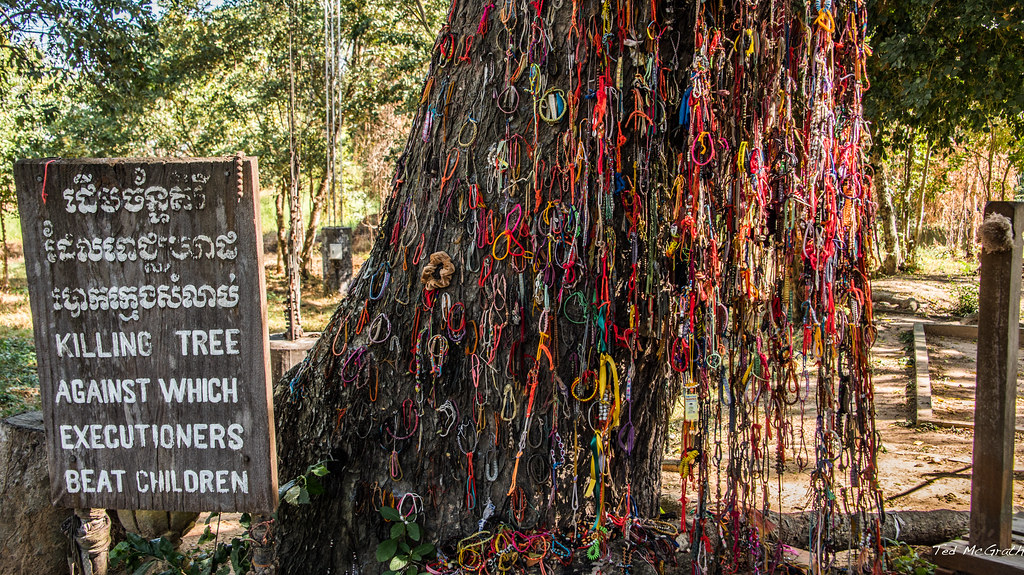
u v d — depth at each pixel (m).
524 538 2.58
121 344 2.29
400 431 2.72
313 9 12.32
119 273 2.26
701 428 2.51
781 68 2.43
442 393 2.68
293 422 2.94
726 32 2.59
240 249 2.21
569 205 2.55
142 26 8.15
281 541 2.83
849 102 2.51
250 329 2.25
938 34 5.73
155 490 2.35
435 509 2.69
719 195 2.56
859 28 2.54
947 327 9.01
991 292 2.41
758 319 2.57
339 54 11.15
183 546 3.56
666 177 2.68
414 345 2.71
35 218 2.25
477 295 2.65
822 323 2.36
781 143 2.46
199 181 2.18
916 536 3.13
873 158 8.04
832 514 2.47
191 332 2.26
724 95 2.44
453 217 2.69
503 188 2.61
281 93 13.24
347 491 2.77
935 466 4.43
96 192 2.22
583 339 2.59
